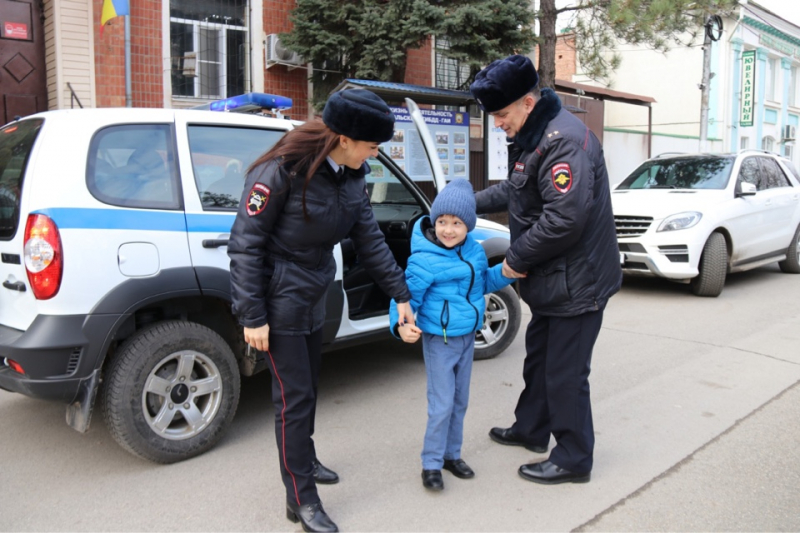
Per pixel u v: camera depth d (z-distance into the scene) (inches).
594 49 368.8
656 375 180.1
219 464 128.7
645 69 791.7
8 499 115.6
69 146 119.4
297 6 371.2
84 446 137.7
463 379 121.6
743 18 750.5
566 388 116.5
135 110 131.0
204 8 365.1
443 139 342.3
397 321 114.5
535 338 128.0
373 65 346.0
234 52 378.9
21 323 117.7
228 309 139.6
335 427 147.1
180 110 136.3
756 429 142.9
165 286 123.8
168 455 126.3
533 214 116.5
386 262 111.9
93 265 116.2
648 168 328.5
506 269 114.8
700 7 333.4
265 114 172.6
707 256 273.6
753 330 226.8
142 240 122.0
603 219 113.5
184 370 127.5
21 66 325.1
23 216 115.6
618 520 107.2
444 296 115.5
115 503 114.0
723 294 291.1
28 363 112.3
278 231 97.8
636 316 249.6
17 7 321.4
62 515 110.2
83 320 114.9
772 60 902.4
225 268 132.4
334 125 91.1
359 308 170.7
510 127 113.7
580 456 117.6
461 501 114.0
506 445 137.3
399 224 178.5
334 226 99.3
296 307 99.5
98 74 328.8
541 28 374.0
